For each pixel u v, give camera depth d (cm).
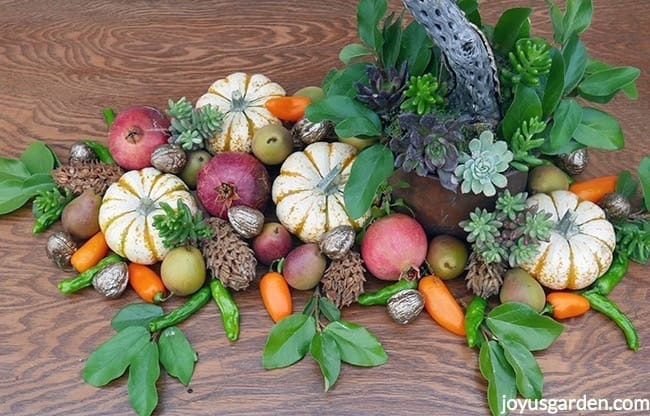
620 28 121
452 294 95
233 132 102
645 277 96
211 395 88
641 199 101
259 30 123
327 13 125
